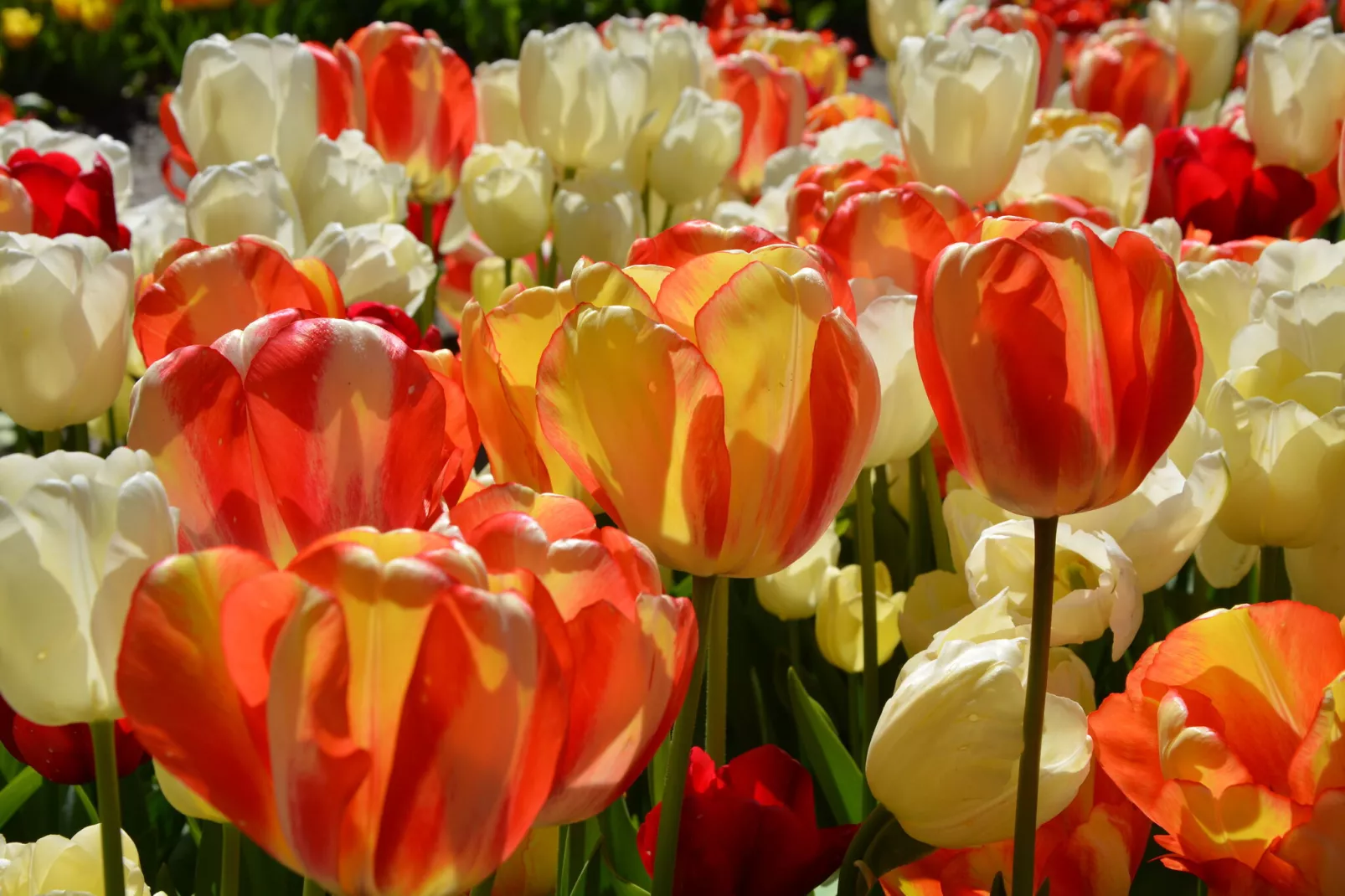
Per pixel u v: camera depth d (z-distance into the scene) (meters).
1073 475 0.85
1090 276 0.84
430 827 0.77
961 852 0.93
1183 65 2.33
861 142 1.86
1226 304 1.12
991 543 1.00
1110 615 0.98
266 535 0.85
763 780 0.97
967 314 0.85
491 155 1.71
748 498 0.86
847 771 1.05
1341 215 2.22
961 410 0.86
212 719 0.77
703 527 0.86
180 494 0.85
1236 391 1.02
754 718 1.17
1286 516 1.01
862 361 0.86
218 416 0.84
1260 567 1.05
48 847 0.92
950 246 0.85
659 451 0.86
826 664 1.20
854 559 1.36
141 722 0.77
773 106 2.01
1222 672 0.90
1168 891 1.00
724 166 1.76
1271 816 0.86
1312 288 1.08
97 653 0.81
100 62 7.03
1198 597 1.13
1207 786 0.87
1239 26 2.90
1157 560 1.02
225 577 0.77
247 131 1.44
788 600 1.15
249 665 0.76
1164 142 1.80
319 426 0.84
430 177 1.87
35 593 0.81
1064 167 1.58
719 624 1.00
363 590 0.75
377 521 0.85
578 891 0.95
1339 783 0.87
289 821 0.77
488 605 0.75
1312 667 0.90
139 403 0.84
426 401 0.85
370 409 0.84
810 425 0.86
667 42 1.89
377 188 1.49
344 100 1.65
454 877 0.78
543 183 1.66
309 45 1.63
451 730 0.76
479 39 8.06
